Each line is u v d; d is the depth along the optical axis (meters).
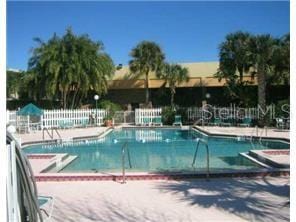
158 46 41.78
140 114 35.66
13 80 42.44
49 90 35.50
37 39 36.44
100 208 8.02
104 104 37.34
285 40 32.00
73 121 33.00
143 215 7.45
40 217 3.19
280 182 10.51
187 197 8.86
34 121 29.80
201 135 27.03
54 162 14.45
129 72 45.16
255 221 6.89
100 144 23.19
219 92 42.88
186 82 42.19
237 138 23.80
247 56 31.56
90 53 36.72
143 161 17.12
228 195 8.98
